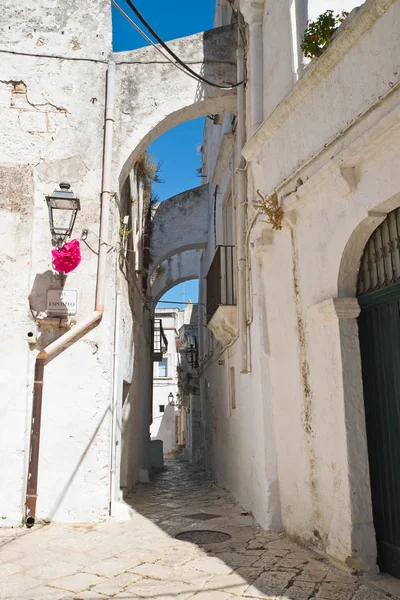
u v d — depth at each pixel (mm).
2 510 6453
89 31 8148
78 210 7234
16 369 6828
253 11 7281
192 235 15812
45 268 7316
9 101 7746
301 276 5836
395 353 4664
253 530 6230
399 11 4352
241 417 8258
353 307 5051
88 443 6918
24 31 8000
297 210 5922
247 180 7758
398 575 4426
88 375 7094
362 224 4832
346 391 4945
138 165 11664
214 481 12297
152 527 6438
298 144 5859
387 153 4484
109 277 7520
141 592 4059
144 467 13578
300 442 5746
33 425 6801
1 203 7219
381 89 4551
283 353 6215
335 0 6109
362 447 4871
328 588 4141
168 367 36406
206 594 4008
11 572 4566
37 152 7660
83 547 5438
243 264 7711
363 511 4730
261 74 7184
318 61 5266
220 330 9609
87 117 7867
